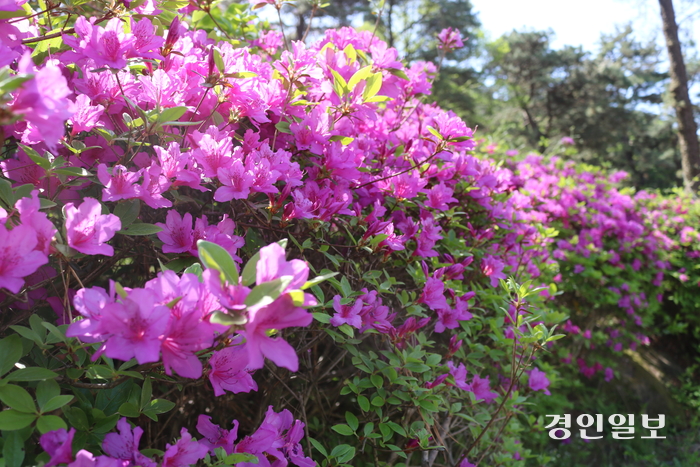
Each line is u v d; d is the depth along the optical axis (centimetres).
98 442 46
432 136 99
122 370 47
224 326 38
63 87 34
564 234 237
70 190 59
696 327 285
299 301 35
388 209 90
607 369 232
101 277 72
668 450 222
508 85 1037
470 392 86
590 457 202
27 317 56
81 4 64
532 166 256
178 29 63
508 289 83
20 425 39
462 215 112
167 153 53
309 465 56
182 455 43
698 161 427
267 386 80
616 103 964
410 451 74
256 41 125
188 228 54
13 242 38
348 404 97
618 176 313
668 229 297
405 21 890
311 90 82
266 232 76
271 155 63
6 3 45
